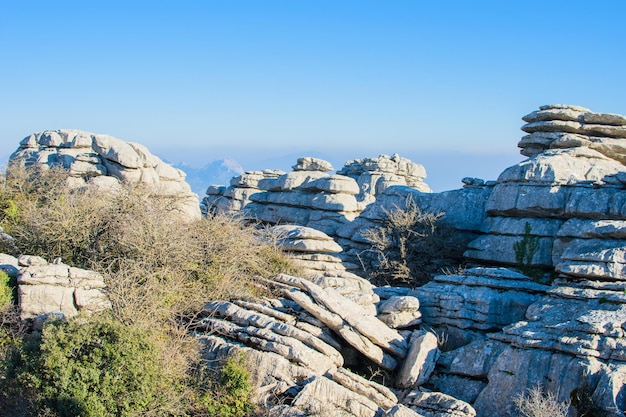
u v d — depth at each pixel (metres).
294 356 18.31
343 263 33.38
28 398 16.06
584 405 17.53
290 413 16.81
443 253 32.88
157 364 16.80
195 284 21.86
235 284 22.41
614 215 27.62
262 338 19.05
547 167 30.28
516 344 19.56
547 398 17.94
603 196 28.19
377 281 32.56
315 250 27.38
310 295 20.95
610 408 17.09
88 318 17.27
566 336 18.89
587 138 33.28
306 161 46.56
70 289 20.05
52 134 36.81
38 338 16.95
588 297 20.12
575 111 34.28
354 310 20.84
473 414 17.30
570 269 21.50
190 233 23.17
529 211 30.23
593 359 18.03
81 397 15.75
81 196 25.80
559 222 29.64
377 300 24.06
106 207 24.17
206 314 21.03
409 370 19.91
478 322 22.31
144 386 16.22
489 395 19.25
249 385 17.77
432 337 20.86
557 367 18.50
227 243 23.22
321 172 45.97
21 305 19.72
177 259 21.94
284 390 17.80
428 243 32.78
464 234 33.84
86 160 35.03
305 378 17.92
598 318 18.84
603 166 31.00
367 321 20.56
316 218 41.97
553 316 20.19
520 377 18.94
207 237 23.20
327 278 24.69
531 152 35.16
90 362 16.08
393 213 34.25
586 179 30.11
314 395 17.22
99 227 23.66
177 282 21.31
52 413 15.63
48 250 23.45
